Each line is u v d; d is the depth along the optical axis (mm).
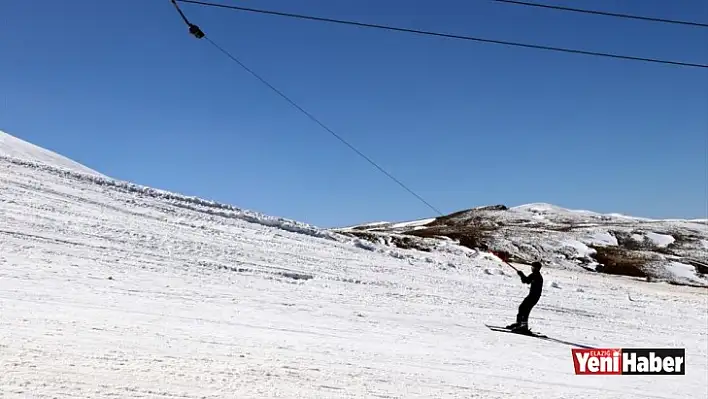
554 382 10117
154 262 18828
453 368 10164
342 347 10711
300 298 16719
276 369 7969
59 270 15398
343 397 7004
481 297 22328
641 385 10867
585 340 16188
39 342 7559
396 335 13148
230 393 6438
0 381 5695
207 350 8672
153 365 7203
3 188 25281
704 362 14797
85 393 5730
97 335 8609
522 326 15961
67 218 22766
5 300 10727
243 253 23141
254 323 12180
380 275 24219
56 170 31281
